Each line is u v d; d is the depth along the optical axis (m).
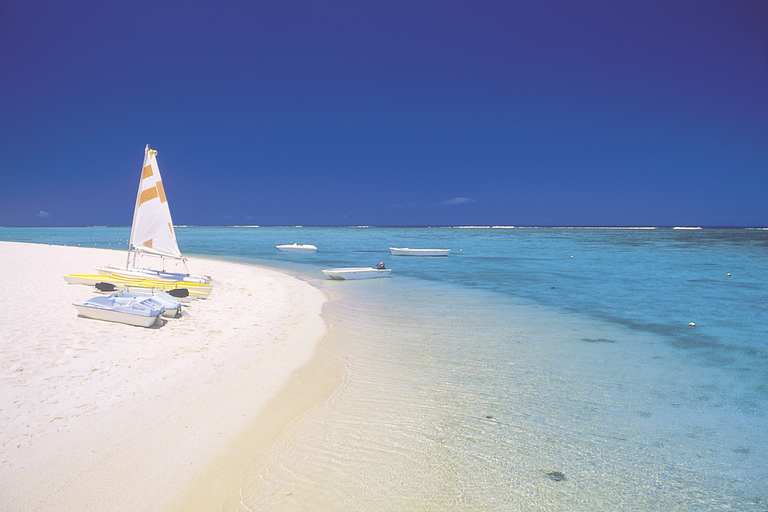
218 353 10.01
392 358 10.50
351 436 6.65
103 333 10.47
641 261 38.47
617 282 24.78
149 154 16.38
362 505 5.07
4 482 4.98
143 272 16.72
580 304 17.92
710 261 38.06
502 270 31.22
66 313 11.86
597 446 6.55
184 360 9.31
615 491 5.49
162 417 6.77
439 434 6.80
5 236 80.62
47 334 9.98
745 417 7.58
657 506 5.23
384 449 6.31
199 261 31.41
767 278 26.58
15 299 13.20
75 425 6.31
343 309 16.22
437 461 6.05
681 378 9.43
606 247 60.22
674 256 43.59
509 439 6.71
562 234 125.75
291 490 5.27
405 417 7.35
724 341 12.42
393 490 5.37
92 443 5.90
